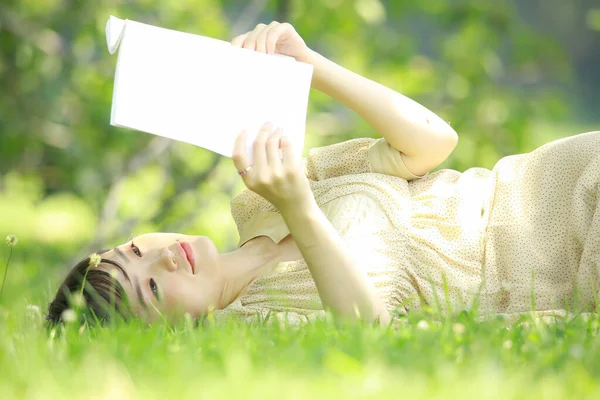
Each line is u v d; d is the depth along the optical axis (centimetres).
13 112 1020
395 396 239
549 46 1136
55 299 425
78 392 249
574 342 319
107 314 409
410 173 456
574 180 440
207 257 430
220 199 1009
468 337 315
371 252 417
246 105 368
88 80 1052
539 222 438
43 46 1028
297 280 423
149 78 359
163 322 397
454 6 1128
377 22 1102
